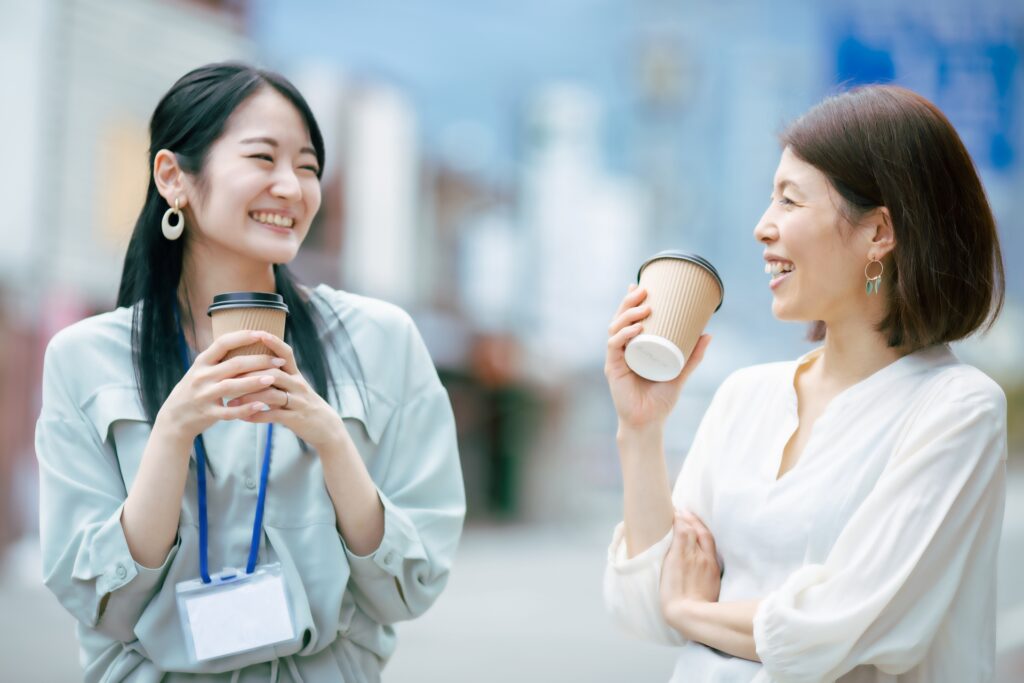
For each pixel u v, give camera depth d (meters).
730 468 3.55
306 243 24.59
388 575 3.50
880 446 3.26
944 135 3.25
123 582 3.29
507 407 31.88
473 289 29.69
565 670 11.24
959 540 3.13
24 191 17.44
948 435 3.14
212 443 3.55
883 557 3.07
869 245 3.29
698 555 3.54
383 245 26.45
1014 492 39.28
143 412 3.51
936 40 19.52
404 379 3.79
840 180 3.26
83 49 18.11
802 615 3.06
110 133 18.66
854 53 19.42
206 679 3.44
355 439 3.64
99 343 3.60
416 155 27.36
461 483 3.81
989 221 3.33
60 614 13.91
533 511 31.89
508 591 17.55
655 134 32.72
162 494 3.26
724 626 3.33
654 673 11.11
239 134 3.49
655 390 3.57
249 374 3.16
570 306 31.64
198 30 19.98
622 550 3.65
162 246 3.65
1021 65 19.41
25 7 17.23
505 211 30.50
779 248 3.36
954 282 3.25
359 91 25.81
